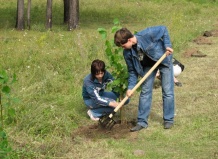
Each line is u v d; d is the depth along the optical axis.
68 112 8.45
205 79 10.91
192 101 9.35
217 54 13.48
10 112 7.04
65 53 12.57
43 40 15.04
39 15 24.23
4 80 6.62
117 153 7.07
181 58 13.05
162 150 7.18
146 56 7.68
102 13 24.52
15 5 27.58
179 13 23.00
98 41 14.07
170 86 7.95
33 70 10.88
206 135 7.67
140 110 7.97
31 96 9.12
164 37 7.63
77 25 19.78
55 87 9.88
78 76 10.68
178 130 7.93
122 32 7.34
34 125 7.77
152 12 24.59
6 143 6.42
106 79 8.20
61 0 28.72
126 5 26.86
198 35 16.66
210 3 28.11
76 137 7.61
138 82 7.81
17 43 14.64
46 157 6.91
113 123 7.89
